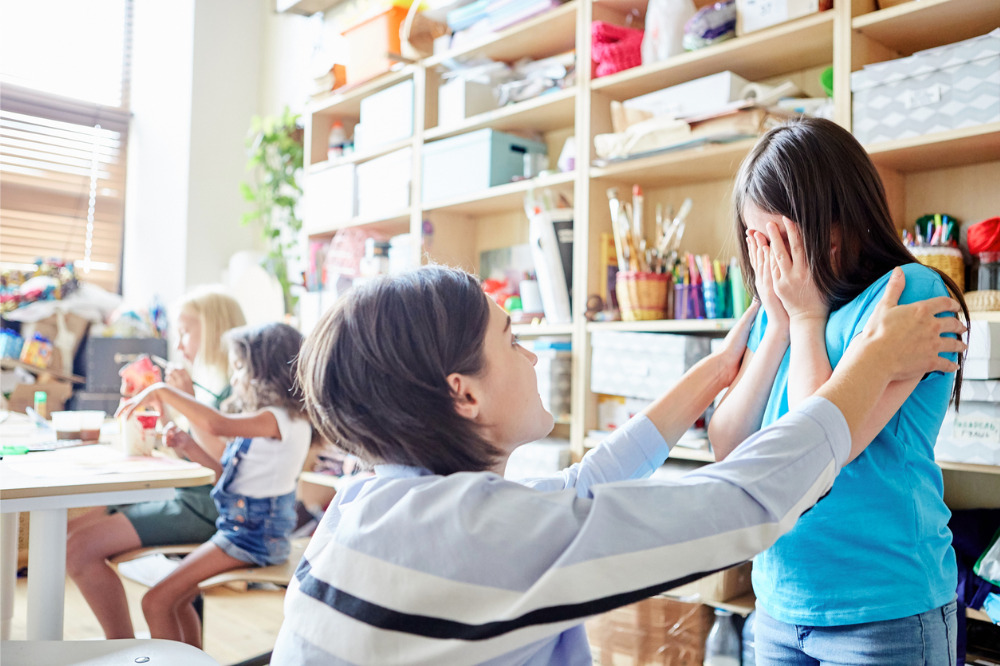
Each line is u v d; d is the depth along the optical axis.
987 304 1.72
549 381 2.42
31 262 4.56
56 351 3.91
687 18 2.24
